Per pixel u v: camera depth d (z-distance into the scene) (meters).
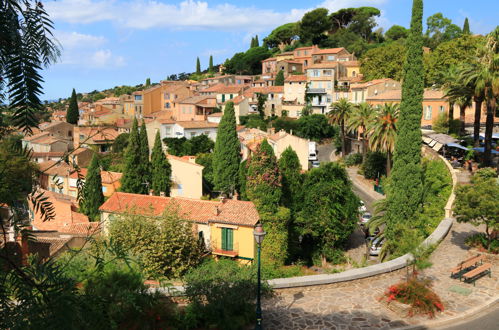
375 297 17.59
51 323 4.04
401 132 29.31
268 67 137.62
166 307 13.96
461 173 38.97
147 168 49.53
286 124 89.38
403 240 20.73
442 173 39.03
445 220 27.86
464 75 40.22
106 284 7.65
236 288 15.80
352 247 39.47
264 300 17.34
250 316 15.42
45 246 27.38
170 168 50.44
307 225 35.97
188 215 28.14
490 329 15.05
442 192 35.50
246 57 146.75
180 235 24.42
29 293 4.17
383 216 30.38
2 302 4.18
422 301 16.02
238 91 104.12
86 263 8.79
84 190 5.40
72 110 105.38
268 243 29.72
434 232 25.42
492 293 17.88
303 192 37.41
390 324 15.27
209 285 15.80
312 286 18.28
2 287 4.23
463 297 17.52
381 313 16.14
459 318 15.77
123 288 9.38
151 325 12.50
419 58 29.00
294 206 36.72
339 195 36.47
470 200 21.98
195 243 25.36
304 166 59.66
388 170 52.31
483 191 21.78
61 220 36.91
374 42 143.38
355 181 60.66
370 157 60.16
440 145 47.25
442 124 54.34
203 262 25.61
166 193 50.34
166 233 23.98
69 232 32.41
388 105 51.47
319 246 36.78
